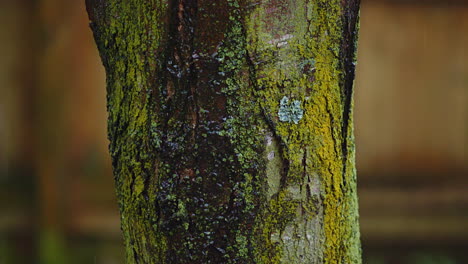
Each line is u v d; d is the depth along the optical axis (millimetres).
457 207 3982
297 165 1200
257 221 1195
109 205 3904
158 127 1194
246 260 1197
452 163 4078
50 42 3750
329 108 1210
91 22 1238
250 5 1172
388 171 4051
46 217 3771
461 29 4047
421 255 3904
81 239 3848
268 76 1183
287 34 1186
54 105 3762
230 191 1188
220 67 1175
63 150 3797
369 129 4047
